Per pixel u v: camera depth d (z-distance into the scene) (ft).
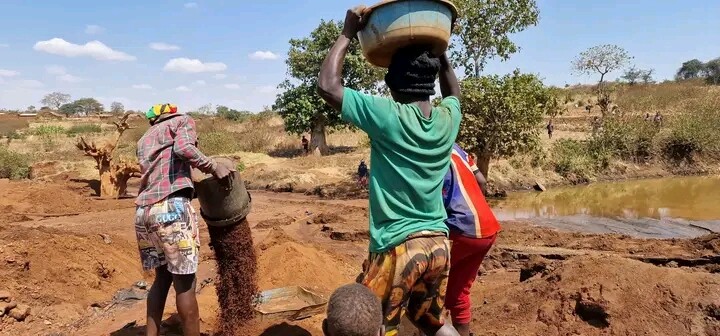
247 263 15.02
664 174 90.07
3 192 51.72
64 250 23.17
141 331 17.37
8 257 20.84
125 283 24.31
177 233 13.84
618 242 36.50
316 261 23.00
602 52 142.31
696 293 16.49
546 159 85.35
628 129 93.86
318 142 104.78
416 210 10.05
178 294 14.10
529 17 65.82
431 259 9.91
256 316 15.64
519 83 60.44
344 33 10.36
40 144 125.80
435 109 10.71
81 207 52.54
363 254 34.32
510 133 60.39
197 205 52.31
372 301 8.86
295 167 84.58
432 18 9.94
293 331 15.51
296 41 100.07
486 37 65.67
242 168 84.58
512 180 78.74
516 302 18.93
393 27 9.88
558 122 129.90
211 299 19.36
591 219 53.93
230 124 162.09
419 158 10.02
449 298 13.15
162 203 13.87
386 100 9.94
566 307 17.15
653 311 16.17
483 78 60.90
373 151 10.32
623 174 88.69
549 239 38.63
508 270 30.60
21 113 270.46
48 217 47.47
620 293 16.70
